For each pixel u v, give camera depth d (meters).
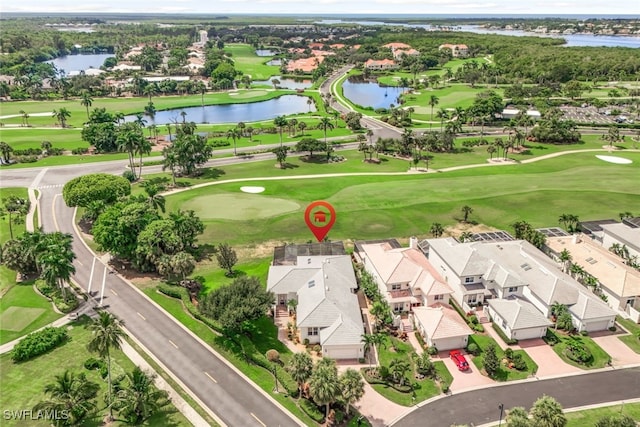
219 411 60.66
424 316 75.50
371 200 130.38
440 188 139.00
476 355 71.38
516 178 147.50
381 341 69.75
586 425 57.97
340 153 182.12
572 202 127.69
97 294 86.69
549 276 82.38
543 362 69.88
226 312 70.62
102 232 92.69
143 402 57.53
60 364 68.19
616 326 78.06
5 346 72.31
